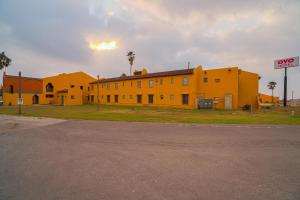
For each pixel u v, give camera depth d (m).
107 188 3.75
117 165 5.07
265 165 5.11
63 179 4.17
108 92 48.75
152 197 3.41
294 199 3.37
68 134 9.30
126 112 23.14
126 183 3.98
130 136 8.86
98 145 7.21
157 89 38.31
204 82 34.31
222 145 7.25
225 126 11.97
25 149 6.61
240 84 33.75
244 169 4.82
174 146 7.09
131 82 43.12
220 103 32.47
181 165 5.09
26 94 49.00
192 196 3.45
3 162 5.27
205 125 12.35
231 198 3.39
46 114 19.67
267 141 7.90
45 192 3.58
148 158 5.68
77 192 3.58
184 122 13.66
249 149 6.70
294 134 9.38
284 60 35.22
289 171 4.70
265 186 3.88
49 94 53.50
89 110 26.70
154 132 9.87
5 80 45.91
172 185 3.90
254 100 36.84
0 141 7.83
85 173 4.51
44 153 6.13
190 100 33.09
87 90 56.69
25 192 3.58
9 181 4.06
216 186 3.86
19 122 13.66
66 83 55.22
